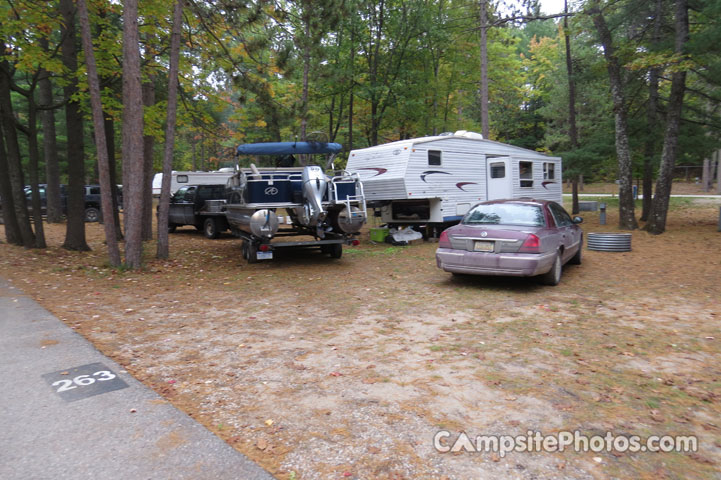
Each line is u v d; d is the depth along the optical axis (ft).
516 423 10.69
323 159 72.08
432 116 78.74
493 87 96.58
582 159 60.08
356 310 21.12
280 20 43.16
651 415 11.02
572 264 31.94
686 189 106.83
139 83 30.25
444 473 8.77
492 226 24.82
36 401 11.75
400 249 42.19
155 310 21.15
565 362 14.43
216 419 10.93
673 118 46.44
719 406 11.46
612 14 50.62
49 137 66.59
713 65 44.39
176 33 33.83
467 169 48.47
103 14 40.06
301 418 10.98
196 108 48.01
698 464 9.07
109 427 10.46
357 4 57.98
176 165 147.33
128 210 31.37
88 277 28.68
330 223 36.17
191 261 35.96
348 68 66.54
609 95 62.69
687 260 32.71
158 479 8.57
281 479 8.59
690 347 15.64
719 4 38.27
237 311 21.06
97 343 16.34
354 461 9.18
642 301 21.85
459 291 24.52
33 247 41.63
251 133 81.25
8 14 33.94
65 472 8.77
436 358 14.90
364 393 12.36
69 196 40.50
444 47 75.05
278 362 14.65
